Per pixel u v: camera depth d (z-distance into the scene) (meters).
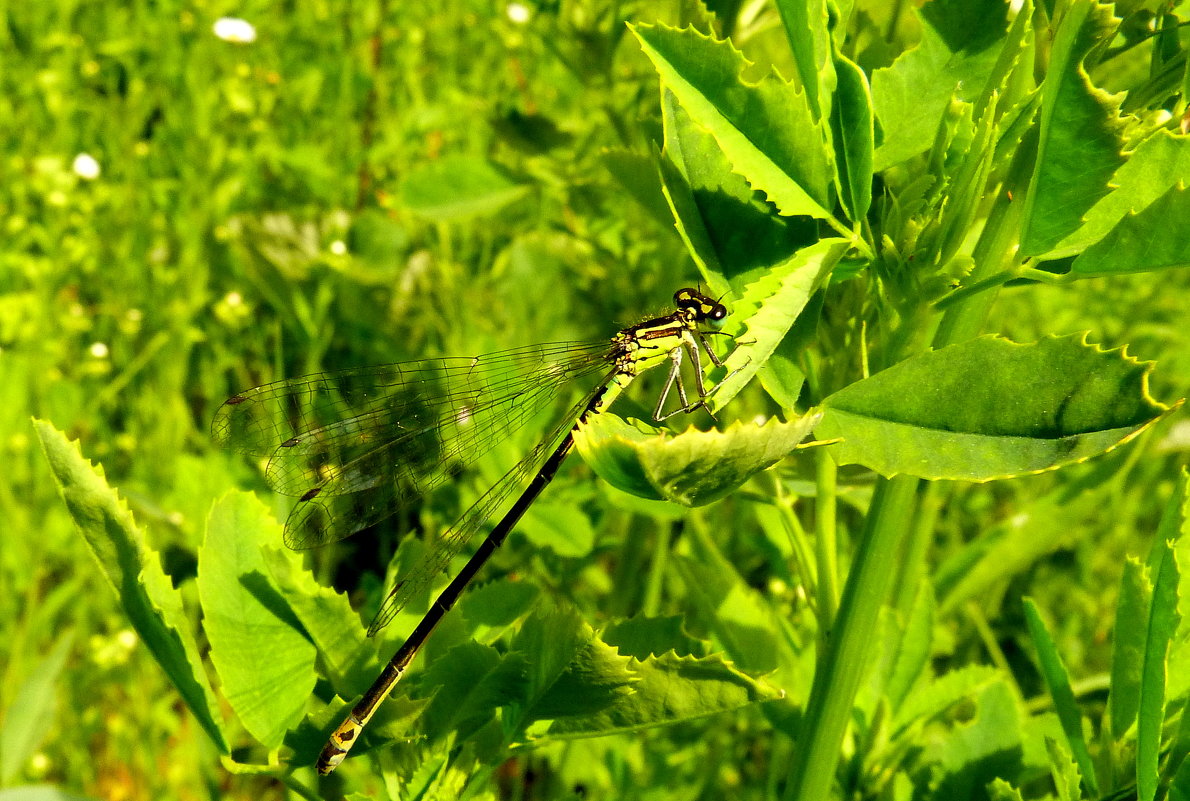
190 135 0.30
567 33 0.21
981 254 0.10
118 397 0.27
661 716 0.10
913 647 0.14
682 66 0.10
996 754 0.13
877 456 0.10
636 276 0.23
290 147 0.32
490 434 0.18
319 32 0.33
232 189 0.29
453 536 0.16
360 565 0.24
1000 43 0.11
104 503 0.10
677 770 0.17
